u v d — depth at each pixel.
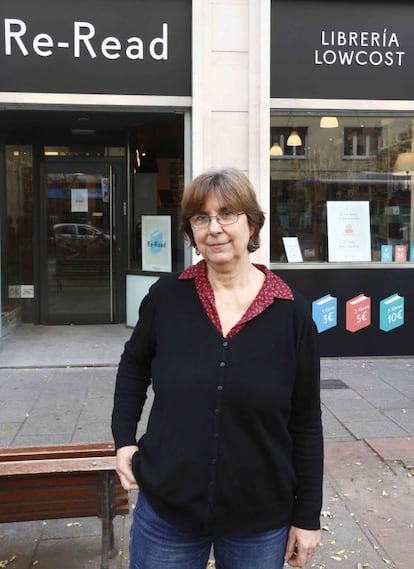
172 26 6.68
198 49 6.61
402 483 3.92
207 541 1.77
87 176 8.87
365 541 3.23
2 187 8.59
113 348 7.52
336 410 5.35
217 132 6.78
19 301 9.04
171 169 7.68
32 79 6.58
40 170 8.82
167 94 6.74
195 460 1.68
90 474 2.86
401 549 3.15
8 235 8.88
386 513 3.53
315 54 6.89
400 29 6.97
